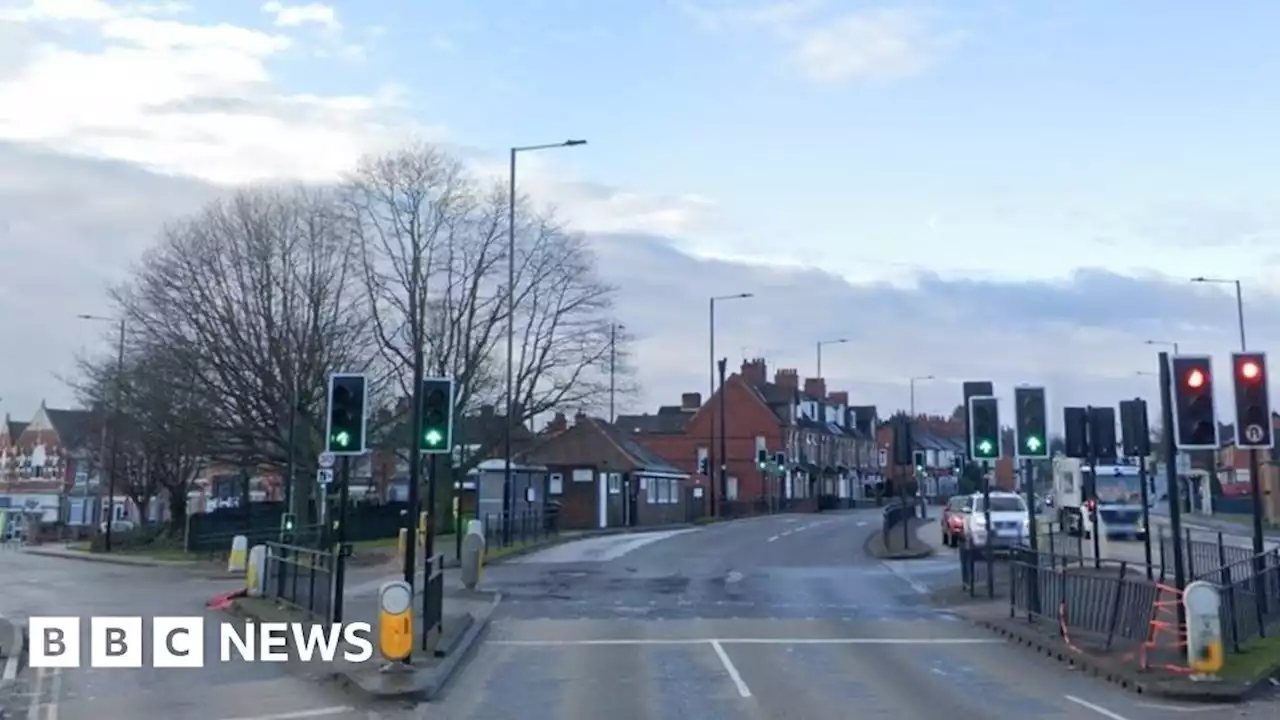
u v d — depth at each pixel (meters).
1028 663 16.97
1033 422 24.66
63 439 98.25
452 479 53.56
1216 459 92.25
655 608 24.50
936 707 13.47
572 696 14.24
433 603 17.81
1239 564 20.22
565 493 65.12
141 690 14.81
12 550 65.31
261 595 25.55
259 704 13.78
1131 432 31.36
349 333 50.66
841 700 13.92
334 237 53.88
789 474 94.31
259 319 49.25
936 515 78.31
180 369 49.00
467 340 50.12
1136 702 13.80
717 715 12.99
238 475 77.81
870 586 29.39
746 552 41.75
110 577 39.41
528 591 28.12
